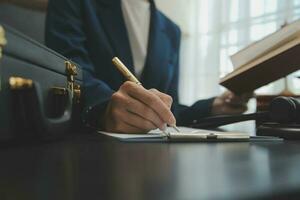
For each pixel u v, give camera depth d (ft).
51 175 0.61
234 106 2.83
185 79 5.56
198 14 5.53
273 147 1.11
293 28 1.86
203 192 0.49
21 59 0.99
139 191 0.50
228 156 0.86
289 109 1.59
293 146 1.15
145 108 1.57
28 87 0.98
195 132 1.47
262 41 2.03
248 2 4.81
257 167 0.70
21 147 1.02
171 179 0.58
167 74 3.39
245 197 0.48
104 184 0.54
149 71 3.26
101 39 2.93
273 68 2.03
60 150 0.97
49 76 1.22
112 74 2.84
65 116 1.26
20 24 3.35
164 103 1.62
